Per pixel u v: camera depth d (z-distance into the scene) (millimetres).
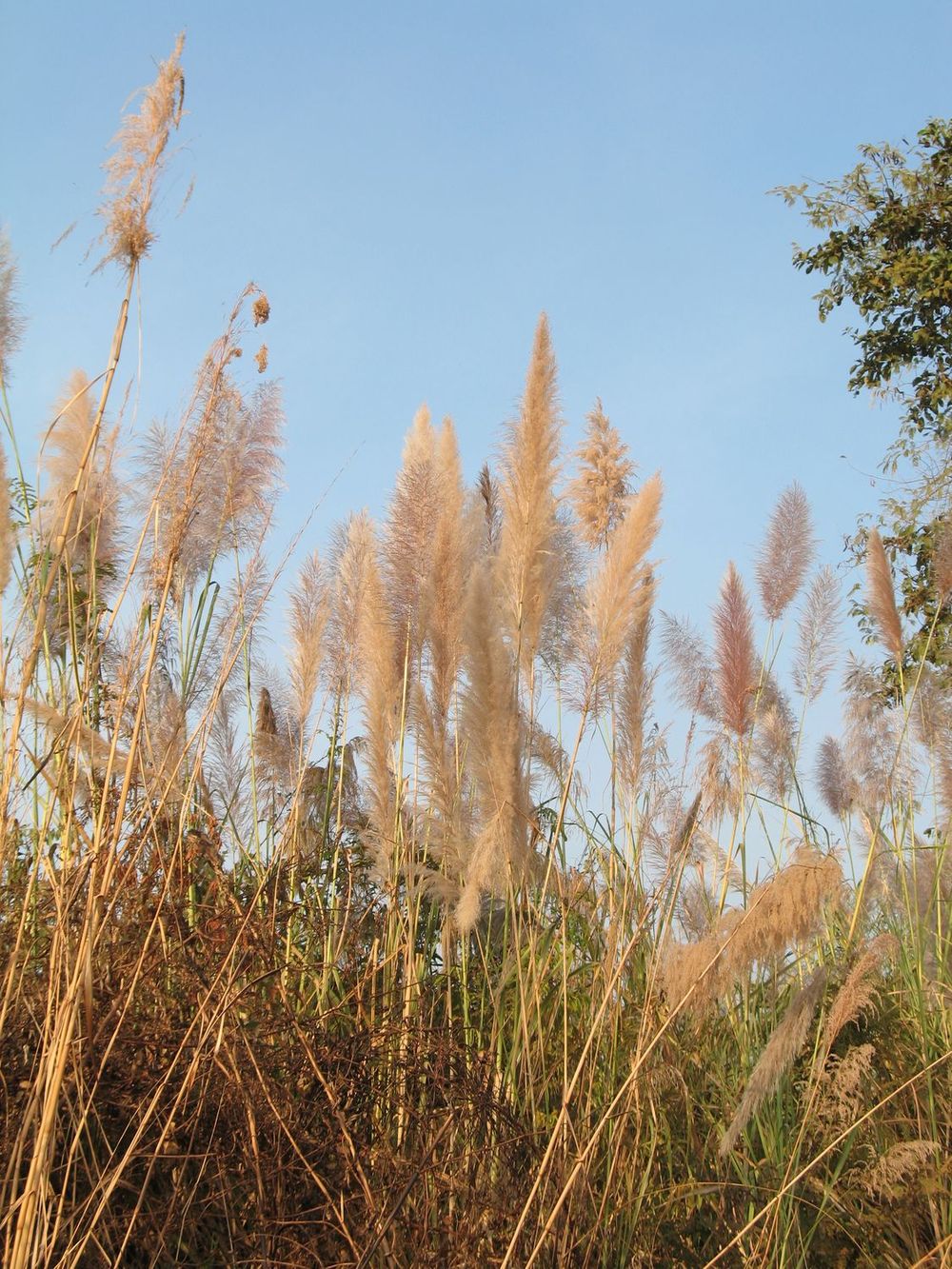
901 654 6570
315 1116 4195
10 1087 3869
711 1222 4570
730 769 6328
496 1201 4066
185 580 5711
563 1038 4926
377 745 5586
